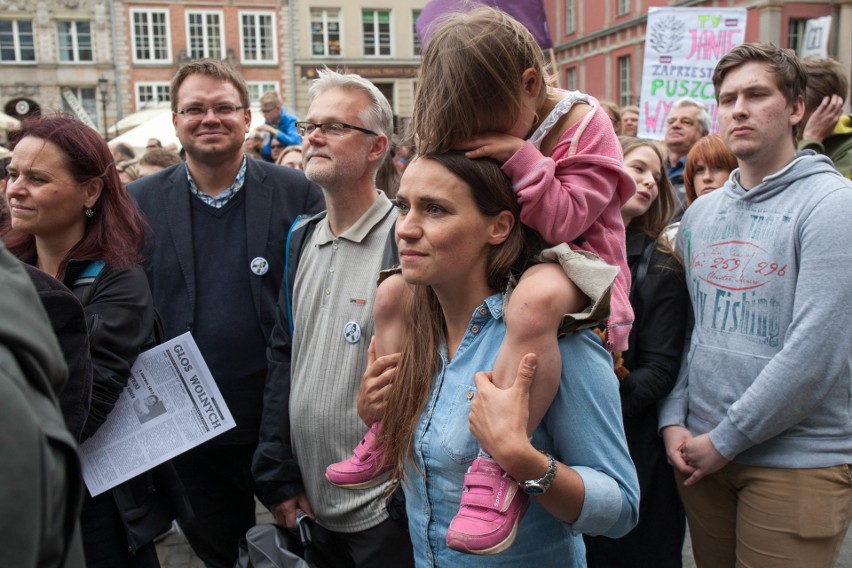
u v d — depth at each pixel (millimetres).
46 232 2025
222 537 2777
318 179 2209
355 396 2162
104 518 2014
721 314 2201
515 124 1248
